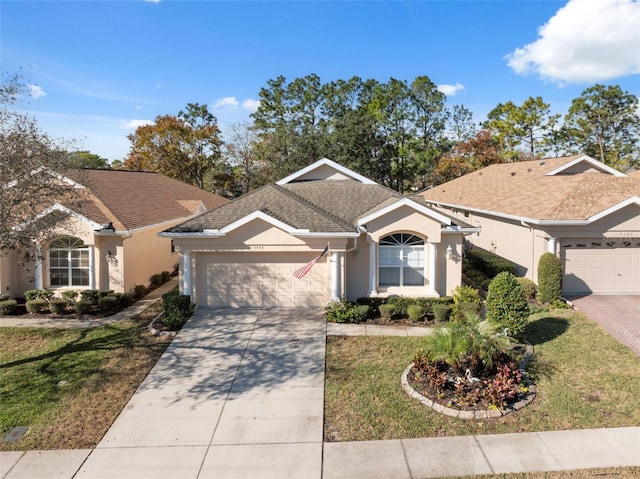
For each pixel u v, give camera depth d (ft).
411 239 55.77
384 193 67.31
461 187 114.01
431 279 55.11
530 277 64.59
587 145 192.44
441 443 27.17
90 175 74.43
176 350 42.37
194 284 54.49
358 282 56.18
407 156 192.34
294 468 24.99
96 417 30.58
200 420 30.22
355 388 34.53
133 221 63.36
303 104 203.72
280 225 52.44
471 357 33.83
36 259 55.98
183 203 92.12
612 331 46.55
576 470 24.43
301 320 50.72
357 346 43.14
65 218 45.03
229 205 59.11
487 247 83.46
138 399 33.14
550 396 32.68
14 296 60.18
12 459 25.79
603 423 29.07
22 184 38.24
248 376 36.96
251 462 25.57
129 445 27.30
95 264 59.88
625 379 35.29
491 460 25.41
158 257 75.46
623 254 60.90
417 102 197.16
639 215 58.80
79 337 46.19
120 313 55.21
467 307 49.44
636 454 25.72
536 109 191.11
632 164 186.50
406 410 31.09
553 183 73.05
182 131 178.50
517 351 40.47
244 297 55.36
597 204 59.72
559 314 52.65
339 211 61.57
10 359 40.47
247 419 30.32
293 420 30.14
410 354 41.01
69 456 26.12
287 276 55.01
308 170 77.00
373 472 24.56
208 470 24.84
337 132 161.79
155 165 177.58
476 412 30.07
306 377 36.63
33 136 39.88
